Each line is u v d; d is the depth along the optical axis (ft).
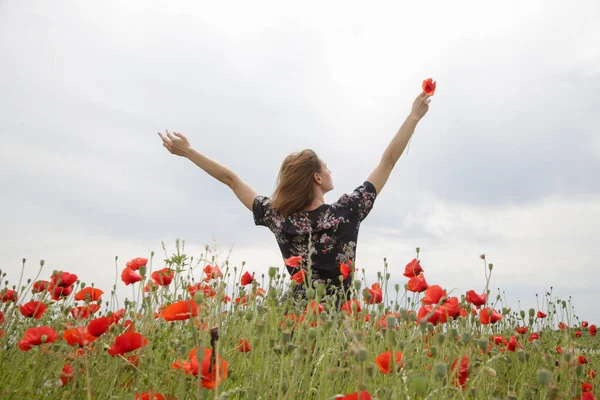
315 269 11.79
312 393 7.41
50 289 10.82
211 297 9.08
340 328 7.54
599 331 15.85
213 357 5.78
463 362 7.13
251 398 5.89
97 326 6.97
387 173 13.01
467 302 9.71
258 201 13.03
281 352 6.54
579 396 9.25
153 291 9.95
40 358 8.29
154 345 9.04
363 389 5.18
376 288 9.18
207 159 13.98
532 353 11.57
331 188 12.92
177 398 6.73
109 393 7.47
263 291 11.01
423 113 13.16
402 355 6.66
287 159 12.62
